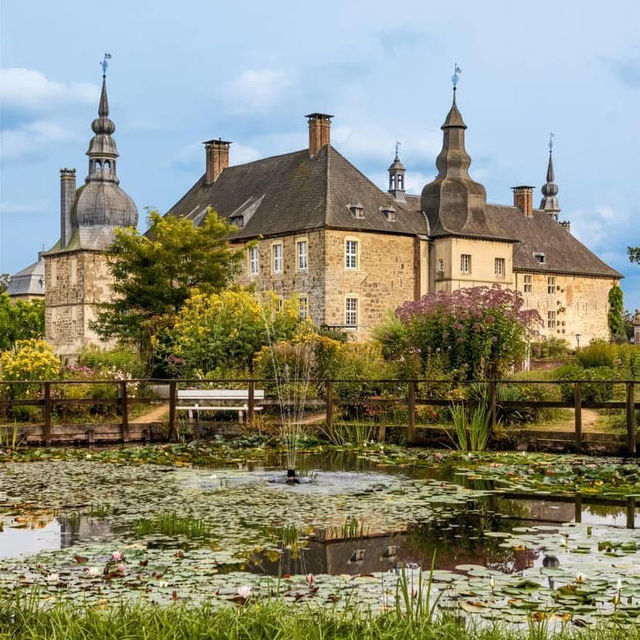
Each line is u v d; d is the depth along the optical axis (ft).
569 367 90.94
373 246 179.83
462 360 80.48
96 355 112.68
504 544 36.14
